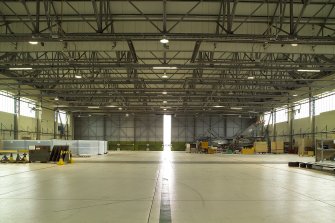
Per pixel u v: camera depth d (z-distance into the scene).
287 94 38.97
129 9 16.62
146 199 8.54
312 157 33.50
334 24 17.64
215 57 24.64
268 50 18.34
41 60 20.95
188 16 17.03
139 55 24.14
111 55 24.30
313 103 37.72
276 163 23.62
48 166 20.06
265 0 15.34
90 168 18.59
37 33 14.74
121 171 16.67
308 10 16.42
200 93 39.19
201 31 17.97
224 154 41.94
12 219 6.37
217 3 16.05
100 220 6.31
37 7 14.70
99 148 37.66
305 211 7.10
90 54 23.91
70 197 8.80
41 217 6.53
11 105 33.81
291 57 25.02
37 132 40.09
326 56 23.48
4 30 17.88
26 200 8.34
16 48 18.34
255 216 6.64
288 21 17.44
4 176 14.12
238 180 12.82
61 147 23.66
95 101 39.41
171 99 40.50
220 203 8.01
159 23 17.91
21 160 23.20
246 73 29.69
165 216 6.65
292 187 10.84
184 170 17.39
